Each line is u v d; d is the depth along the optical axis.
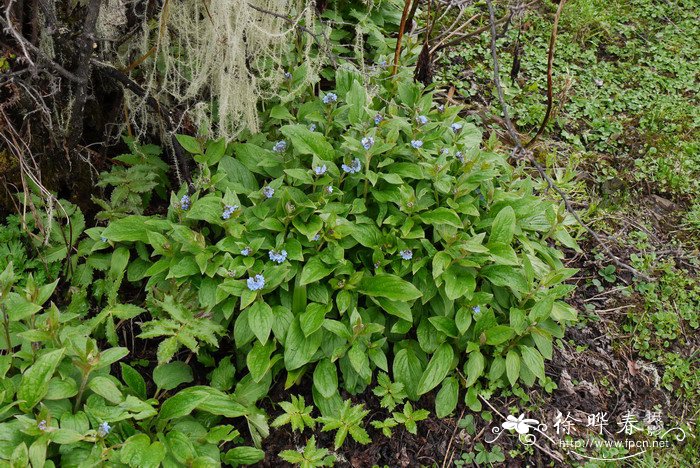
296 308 0.69
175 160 0.77
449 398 0.71
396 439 0.71
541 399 0.76
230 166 0.76
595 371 0.80
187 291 0.69
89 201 0.78
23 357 0.61
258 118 0.79
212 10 0.70
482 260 0.72
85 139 0.80
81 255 0.72
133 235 0.71
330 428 0.67
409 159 0.78
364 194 0.75
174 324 0.65
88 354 0.58
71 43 0.72
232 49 0.69
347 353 0.70
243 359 0.71
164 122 0.79
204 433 0.63
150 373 0.71
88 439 0.56
